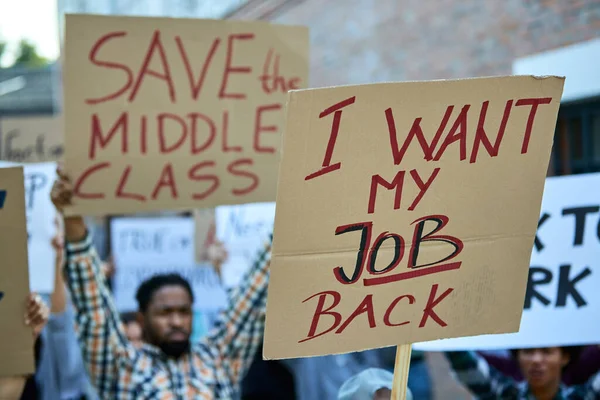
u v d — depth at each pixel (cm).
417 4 958
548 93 343
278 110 536
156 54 520
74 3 1830
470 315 361
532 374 538
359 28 1062
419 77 964
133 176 518
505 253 358
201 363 510
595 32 754
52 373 809
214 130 529
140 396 488
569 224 505
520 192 353
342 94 321
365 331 352
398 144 333
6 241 443
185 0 1490
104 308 495
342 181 331
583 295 501
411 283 351
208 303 877
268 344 341
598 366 553
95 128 513
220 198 531
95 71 512
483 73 874
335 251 338
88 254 495
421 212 344
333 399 839
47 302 670
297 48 537
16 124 1048
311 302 342
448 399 796
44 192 604
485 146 343
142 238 924
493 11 855
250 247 802
